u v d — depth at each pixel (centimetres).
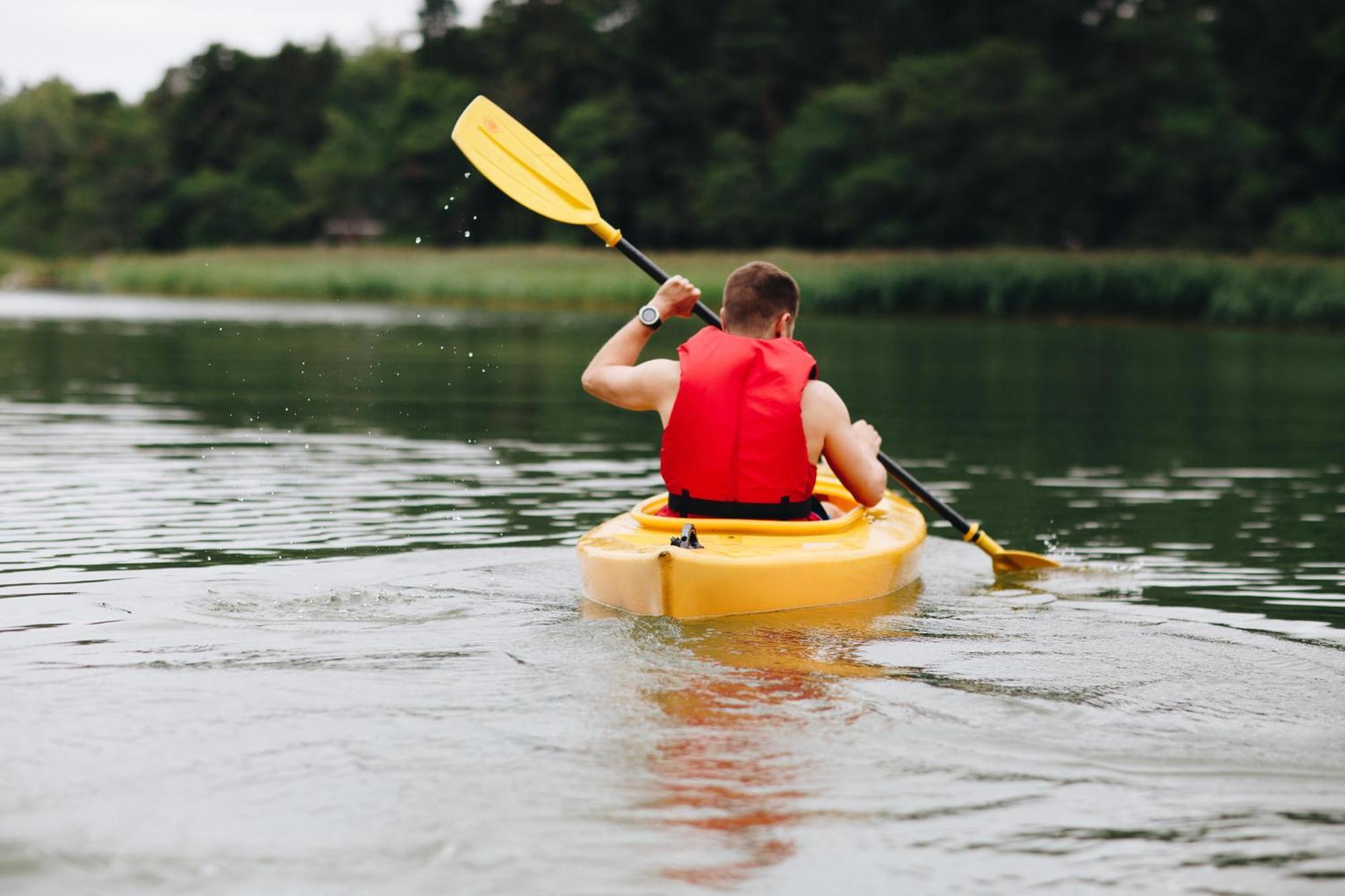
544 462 735
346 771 247
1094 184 5009
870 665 324
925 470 744
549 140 6359
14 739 262
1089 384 1388
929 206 5284
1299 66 5169
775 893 202
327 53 8181
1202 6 5312
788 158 5547
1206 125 4747
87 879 203
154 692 294
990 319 3241
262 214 7288
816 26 6066
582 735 268
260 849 214
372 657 326
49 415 938
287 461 725
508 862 210
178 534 504
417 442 820
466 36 7475
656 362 421
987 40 5150
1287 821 232
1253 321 2919
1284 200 4947
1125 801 239
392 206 6981
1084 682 311
